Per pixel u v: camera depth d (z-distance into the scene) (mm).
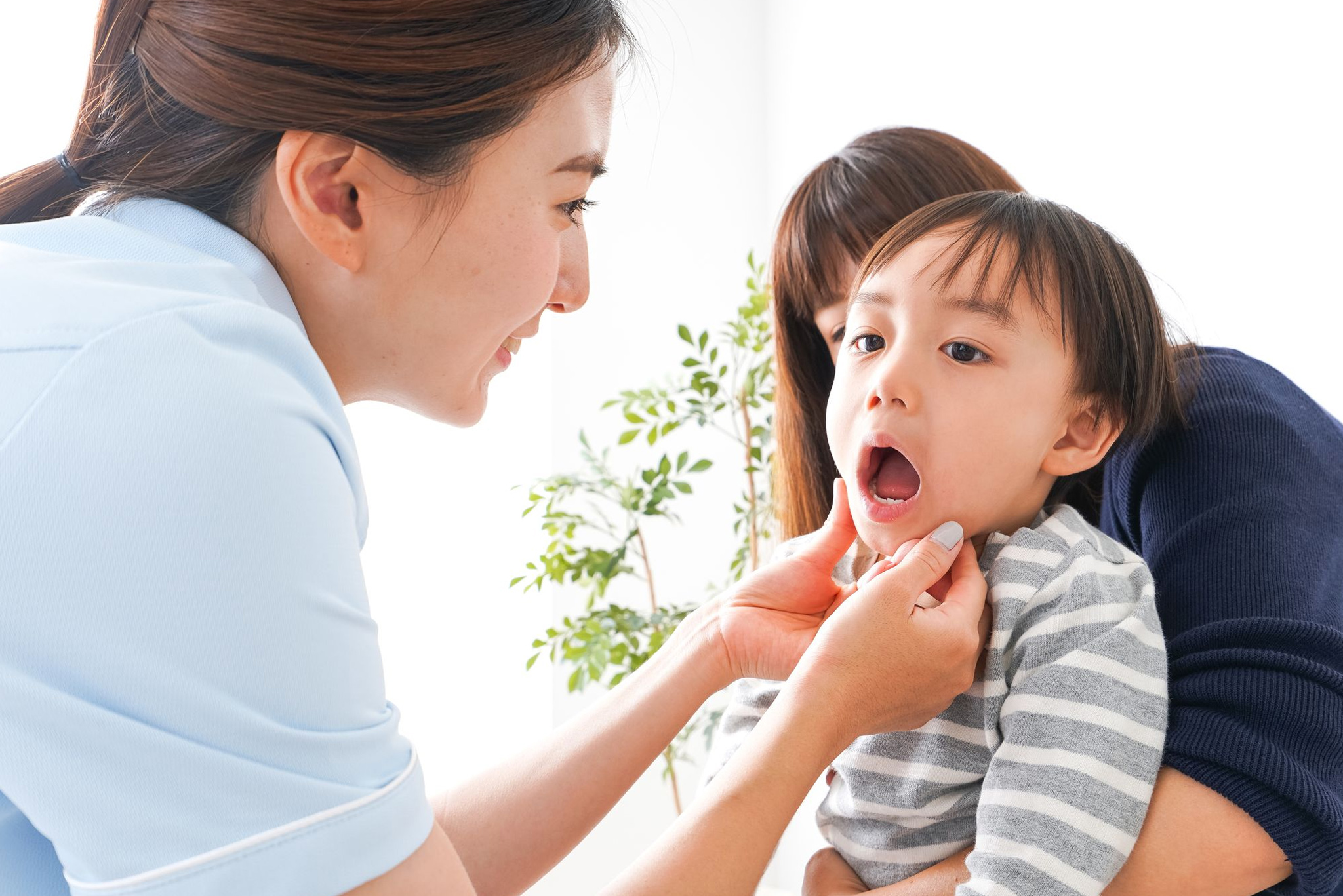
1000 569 739
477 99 621
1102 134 1640
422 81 612
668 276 2467
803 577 850
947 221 793
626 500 1886
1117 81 1609
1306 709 647
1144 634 694
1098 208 1658
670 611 2062
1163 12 1524
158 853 474
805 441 1079
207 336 523
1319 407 866
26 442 469
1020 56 1795
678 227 2480
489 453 2318
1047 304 744
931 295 759
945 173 984
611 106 722
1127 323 764
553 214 698
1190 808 647
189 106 630
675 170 2477
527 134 654
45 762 465
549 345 2305
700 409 1984
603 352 2379
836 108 2314
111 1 659
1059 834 640
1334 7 1263
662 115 2408
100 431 475
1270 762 633
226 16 610
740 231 2570
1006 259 751
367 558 2266
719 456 2525
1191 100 1482
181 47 625
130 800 470
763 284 1974
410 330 692
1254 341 1399
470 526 2305
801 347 1072
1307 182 1311
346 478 574
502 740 2289
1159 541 776
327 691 507
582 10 657
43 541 463
